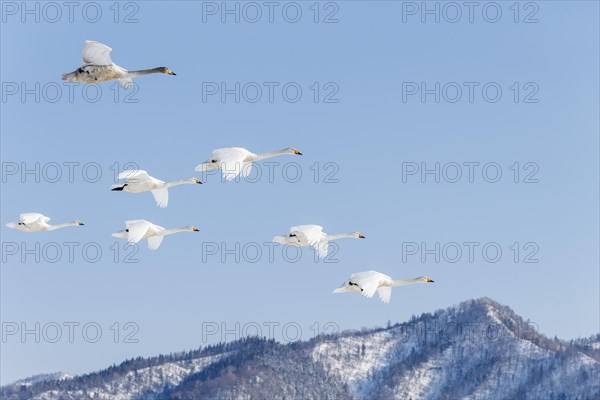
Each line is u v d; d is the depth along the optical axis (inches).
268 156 2573.8
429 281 2630.4
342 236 2647.6
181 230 2770.7
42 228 2834.6
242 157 2241.6
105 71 2190.0
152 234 2475.4
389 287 2332.7
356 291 2304.4
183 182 2709.2
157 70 2281.0
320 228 2391.7
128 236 2401.6
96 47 2159.2
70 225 2866.6
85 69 2182.6
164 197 2492.6
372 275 2305.6
